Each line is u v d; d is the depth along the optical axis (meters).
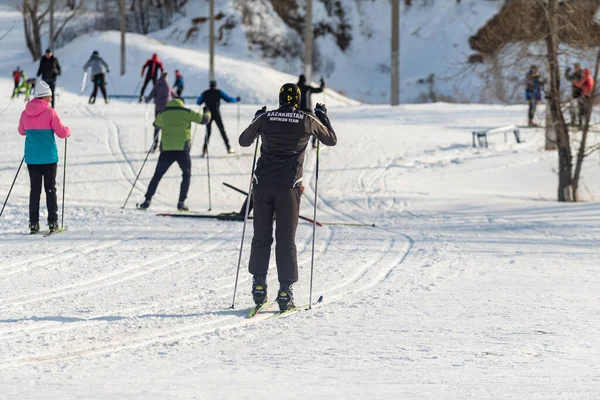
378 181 41.62
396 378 9.80
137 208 31.78
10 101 72.62
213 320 13.81
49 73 57.59
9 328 12.96
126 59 123.12
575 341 11.92
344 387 9.38
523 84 36.12
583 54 35.56
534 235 25.59
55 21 157.00
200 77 112.88
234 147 47.53
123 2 117.81
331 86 154.62
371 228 27.39
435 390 9.20
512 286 17.03
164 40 156.12
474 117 70.06
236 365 10.61
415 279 18.02
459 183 43.03
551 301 15.27
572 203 34.81
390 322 13.44
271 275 18.66
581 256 21.48
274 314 14.38
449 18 163.12
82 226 26.72
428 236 25.39
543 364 10.49
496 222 28.84
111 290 16.62
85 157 42.84
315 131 14.69
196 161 43.44
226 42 153.50
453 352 11.23
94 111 61.94
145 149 45.38
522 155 52.09
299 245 23.39
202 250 22.44
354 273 18.86
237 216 28.98
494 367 10.34
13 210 30.19
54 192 24.94
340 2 170.25
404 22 167.88
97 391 9.15
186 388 9.30
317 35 163.75
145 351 11.55
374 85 157.75
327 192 37.91
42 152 24.58
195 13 160.75
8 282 17.38
